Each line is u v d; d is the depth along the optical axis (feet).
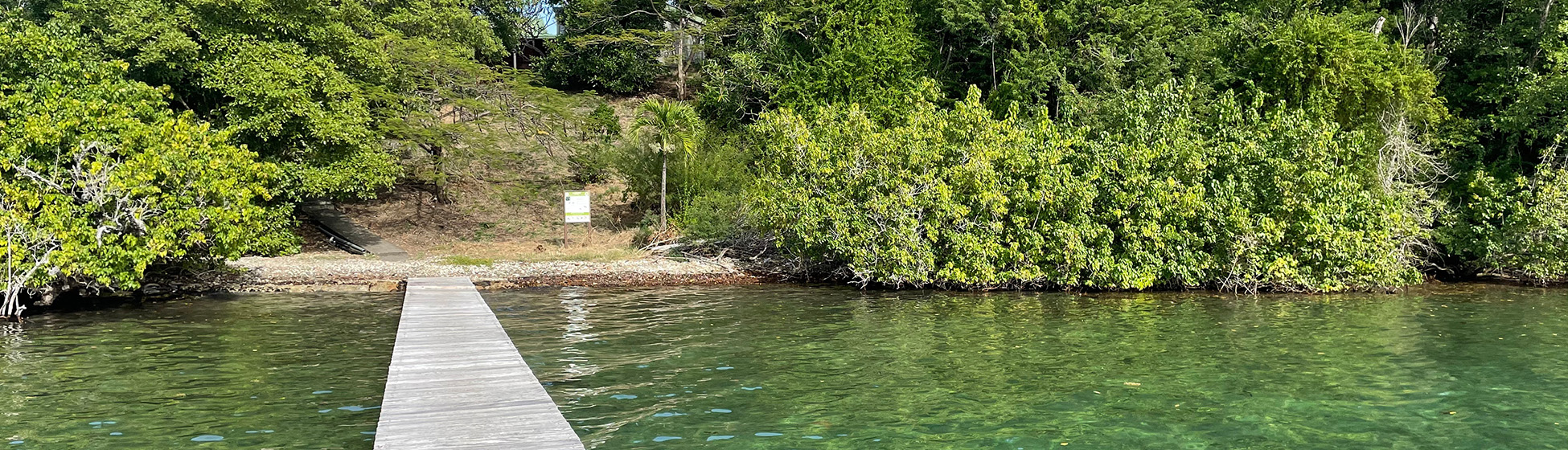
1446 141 89.30
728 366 39.68
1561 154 87.15
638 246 96.73
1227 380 36.83
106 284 56.59
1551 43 92.12
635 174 106.52
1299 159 69.46
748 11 144.25
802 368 39.19
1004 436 28.66
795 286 75.36
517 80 111.45
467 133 105.09
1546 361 40.86
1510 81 96.78
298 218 103.71
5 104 57.16
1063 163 74.18
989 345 45.42
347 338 47.11
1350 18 100.63
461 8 125.80
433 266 81.10
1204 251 70.44
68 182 55.06
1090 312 58.39
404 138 101.19
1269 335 48.37
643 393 34.24
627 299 65.67
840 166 74.74
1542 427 29.76
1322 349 44.11
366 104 91.86
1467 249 78.69
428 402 28.96
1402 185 77.71
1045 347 44.68
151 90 68.28
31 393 33.78
